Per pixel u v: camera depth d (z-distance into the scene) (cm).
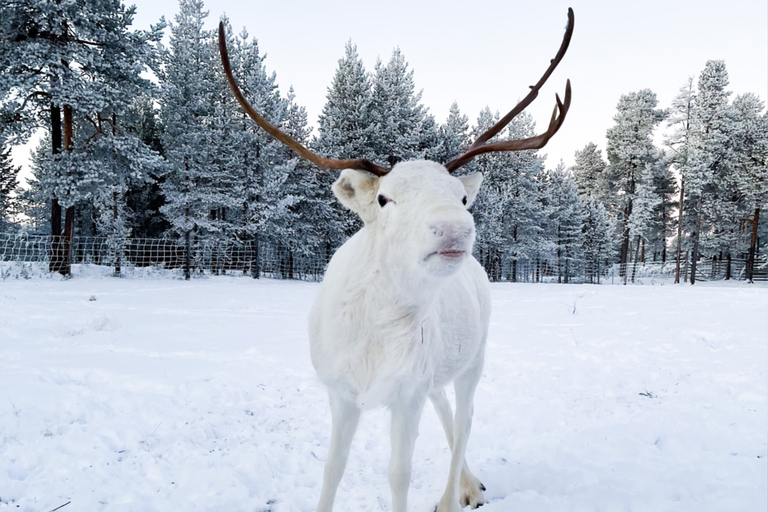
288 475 325
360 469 340
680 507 263
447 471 336
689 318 851
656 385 496
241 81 2327
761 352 589
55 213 1741
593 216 4662
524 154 3641
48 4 1566
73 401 412
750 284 3706
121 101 1764
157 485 304
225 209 2377
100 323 748
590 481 303
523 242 3616
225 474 313
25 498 280
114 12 1789
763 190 3653
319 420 421
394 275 202
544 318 944
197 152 2128
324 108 2898
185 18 2334
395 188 200
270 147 2302
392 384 214
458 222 171
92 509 275
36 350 594
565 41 212
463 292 283
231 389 479
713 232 3988
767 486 287
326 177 2564
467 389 312
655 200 4347
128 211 2712
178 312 967
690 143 3772
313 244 2494
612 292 1616
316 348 246
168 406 427
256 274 2272
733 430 376
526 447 368
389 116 2734
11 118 1742
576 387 500
